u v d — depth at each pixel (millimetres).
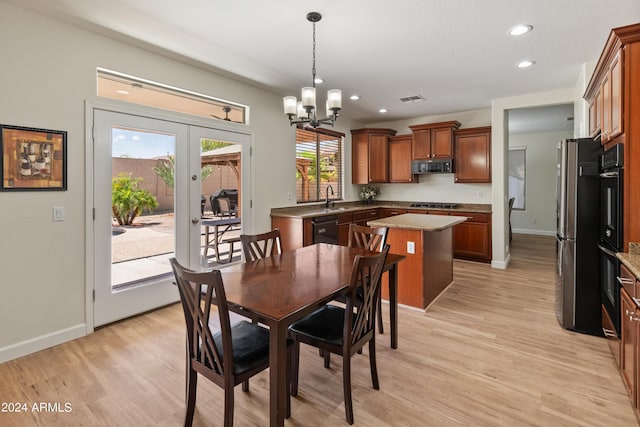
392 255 2625
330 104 2596
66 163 2666
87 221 2807
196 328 1625
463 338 2770
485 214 5188
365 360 2443
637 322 1740
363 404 1947
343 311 2184
